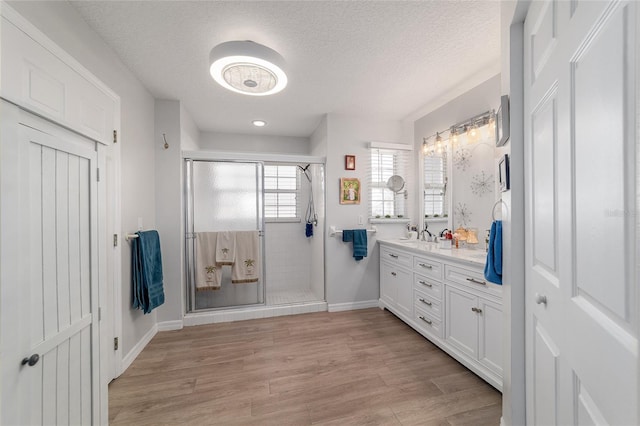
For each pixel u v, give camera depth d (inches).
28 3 44.9
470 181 98.3
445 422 56.5
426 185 122.3
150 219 96.6
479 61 78.5
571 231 25.1
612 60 18.1
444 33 65.9
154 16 59.4
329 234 121.4
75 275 44.4
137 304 81.1
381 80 89.6
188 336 97.3
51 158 40.2
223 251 111.8
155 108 101.5
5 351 32.0
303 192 154.6
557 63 28.1
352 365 77.4
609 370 19.1
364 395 64.7
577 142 23.8
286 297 136.3
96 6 56.2
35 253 36.7
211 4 56.1
